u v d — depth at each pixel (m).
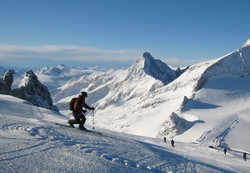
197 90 192.62
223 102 169.62
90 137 9.46
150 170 6.50
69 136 8.79
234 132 111.75
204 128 120.00
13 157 4.93
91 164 5.36
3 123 9.16
